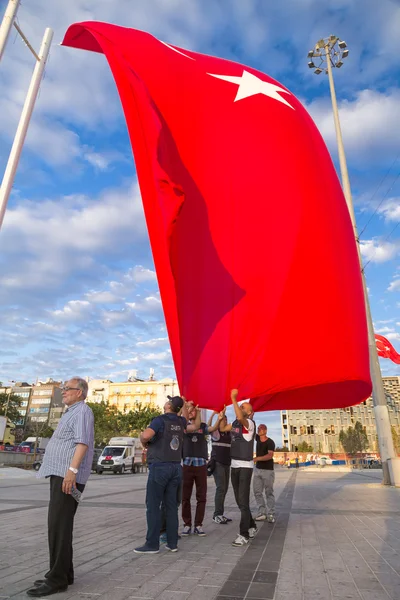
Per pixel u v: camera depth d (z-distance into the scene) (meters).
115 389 109.81
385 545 5.53
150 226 6.96
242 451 5.76
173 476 5.13
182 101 7.68
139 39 7.78
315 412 130.00
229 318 6.92
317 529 6.76
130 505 10.00
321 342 6.75
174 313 6.88
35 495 12.29
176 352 6.86
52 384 110.19
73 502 3.68
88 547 5.26
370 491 14.62
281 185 7.63
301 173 7.82
